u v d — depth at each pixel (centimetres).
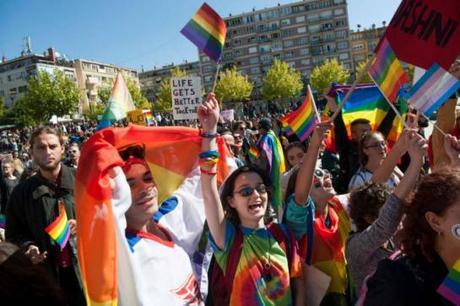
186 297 212
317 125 273
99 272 175
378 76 283
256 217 250
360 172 394
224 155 324
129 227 214
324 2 10262
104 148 189
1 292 109
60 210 299
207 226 262
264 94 7619
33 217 321
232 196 255
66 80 5725
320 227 281
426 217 158
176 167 237
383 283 155
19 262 115
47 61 9006
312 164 267
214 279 254
